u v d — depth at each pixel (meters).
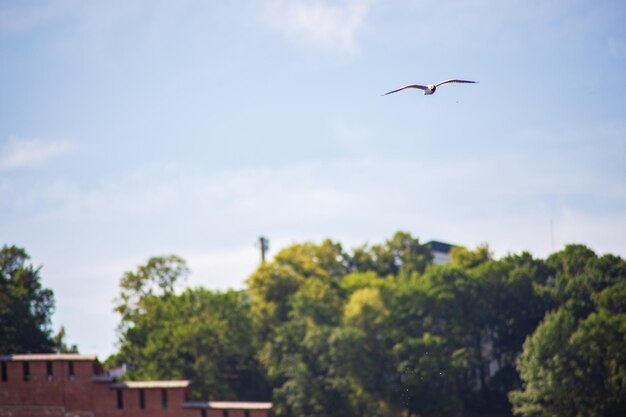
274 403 144.38
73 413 109.81
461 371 147.62
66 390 110.25
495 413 148.50
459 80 50.34
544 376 135.62
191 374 139.62
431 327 159.38
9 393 111.00
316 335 146.12
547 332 138.50
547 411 134.38
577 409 133.12
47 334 157.88
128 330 151.62
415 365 143.62
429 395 141.00
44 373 110.94
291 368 143.75
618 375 132.88
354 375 143.88
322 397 141.12
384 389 143.12
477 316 158.00
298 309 155.00
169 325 146.88
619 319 138.00
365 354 146.00
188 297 152.62
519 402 138.25
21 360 111.25
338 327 149.25
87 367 110.56
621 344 135.00
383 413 140.62
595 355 135.12
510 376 155.00
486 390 153.88
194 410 108.75
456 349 152.75
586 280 160.75
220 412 108.56
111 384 110.19
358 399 141.75
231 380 150.75
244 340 149.50
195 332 141.75
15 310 150.25
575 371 134.88
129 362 149.25
